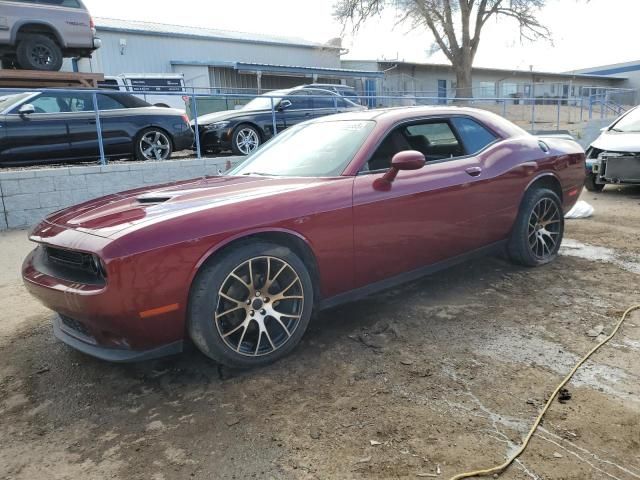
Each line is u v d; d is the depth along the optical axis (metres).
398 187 3.30
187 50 23.64
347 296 3.23
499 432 2.18
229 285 2.68
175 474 2.03
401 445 2.12
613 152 8.05
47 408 2.59
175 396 2.63
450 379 2.64
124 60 22.03
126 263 2.37
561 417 2.28
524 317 3.42
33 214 7.44
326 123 3.94
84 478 2.03
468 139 3.99
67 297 2.49
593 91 24.84
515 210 4.17
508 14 28.58
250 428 2.30
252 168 3.80
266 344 2.85
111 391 2.72
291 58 27.34
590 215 6.77
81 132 8.37
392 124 3.53
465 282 4.18
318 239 2.95
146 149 9.16
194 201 2.83
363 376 2.71
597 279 4.16
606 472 1.92
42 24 10.30
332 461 2.05
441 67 31.83
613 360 2.79
